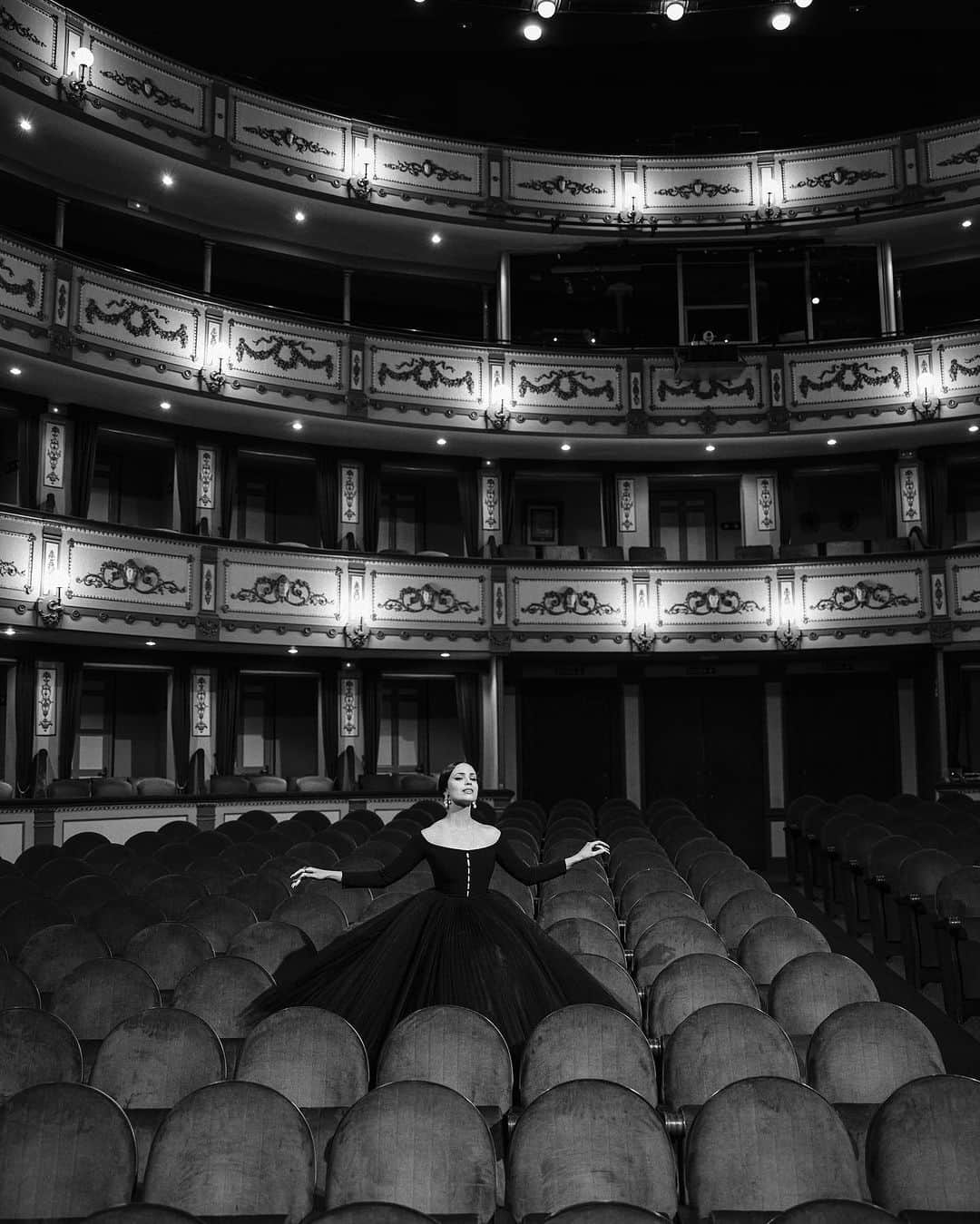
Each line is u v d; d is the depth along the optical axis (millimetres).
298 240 17484
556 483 19781
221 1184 3455
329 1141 3816
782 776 18344
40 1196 3451
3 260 13250
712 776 18625
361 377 16422
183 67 15281
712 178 18031
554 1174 3465
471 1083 4316
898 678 18250
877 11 17859
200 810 14492
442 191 17203
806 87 19734
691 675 18812
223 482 16688
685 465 18500
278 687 18250
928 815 12875
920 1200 3412
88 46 14312
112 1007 5227
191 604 14961
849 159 17750
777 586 17000
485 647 16688
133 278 14516
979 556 16359
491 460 18250
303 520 18828
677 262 17969
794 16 17172
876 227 17609
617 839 11039
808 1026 5234
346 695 17328
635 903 7184
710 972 5207
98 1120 3510
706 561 17078
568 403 17203
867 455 18109
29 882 7891
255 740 18016
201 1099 3502
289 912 7012
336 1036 4352
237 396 15445
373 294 19062
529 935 5184
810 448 17891
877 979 8633
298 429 16672
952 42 19000
